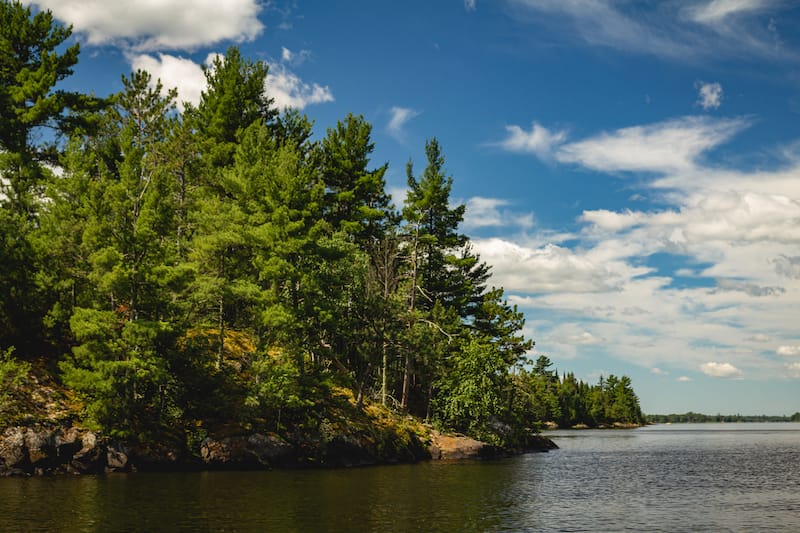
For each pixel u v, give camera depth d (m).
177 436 34.19
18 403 30.53
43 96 38.97
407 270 61.25
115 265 32.22
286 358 38.56
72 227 33.69
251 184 41.25
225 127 51.91
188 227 45.28
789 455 62.84
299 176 41.97
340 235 45.03
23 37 39.91
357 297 46.16
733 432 186.50
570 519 22.08
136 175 35.69
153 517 19.75
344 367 46.66
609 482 34.91
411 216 61.03
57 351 35.84
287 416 38.84
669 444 89.75
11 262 33.78
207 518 19.81
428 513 22.11
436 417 53.56
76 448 30.16
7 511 20.36
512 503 25.31
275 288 39.56
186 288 35.69
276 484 28.52
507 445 59.62
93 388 31.27
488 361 54.56
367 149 59.31
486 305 68.62
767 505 26.61
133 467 31.42
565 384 192.62
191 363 35.97
